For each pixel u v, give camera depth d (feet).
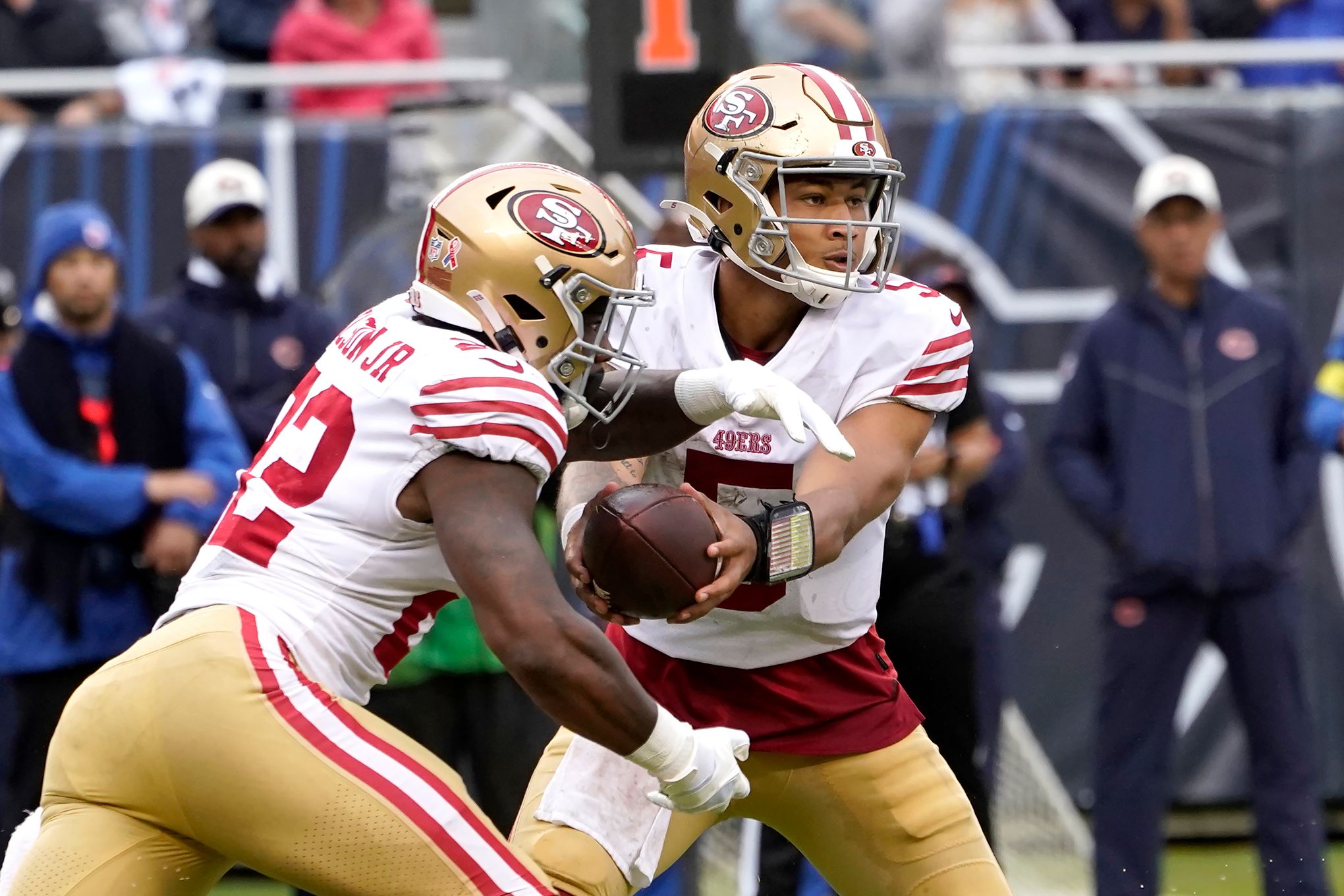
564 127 67.41
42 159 71.41
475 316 31.83
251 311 62.13
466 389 30.04
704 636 36.50
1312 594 70.38
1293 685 60.70
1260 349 62.75
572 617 29.04
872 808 37.19
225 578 31.45
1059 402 64.54
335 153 71.26
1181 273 62.85
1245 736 61.41
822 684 37.04
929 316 35.60
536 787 36.17
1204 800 70.28
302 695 30.22
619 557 31.94
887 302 35.63
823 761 37.19
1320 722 70.13
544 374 32.45
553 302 31.96
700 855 59.41
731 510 36.09
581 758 35.68
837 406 35.70
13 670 55.67
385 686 52.29
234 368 61.46
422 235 33.04
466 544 29.19
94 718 30.81
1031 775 66.39
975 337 70.03
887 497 34.88
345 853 29.78
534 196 32.17
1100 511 62.34
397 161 68.54
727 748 31.07
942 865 37.01
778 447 35.42
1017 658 70.85
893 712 37.50
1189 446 61.98
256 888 65.41
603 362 34.22
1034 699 70.74
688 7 56.13
